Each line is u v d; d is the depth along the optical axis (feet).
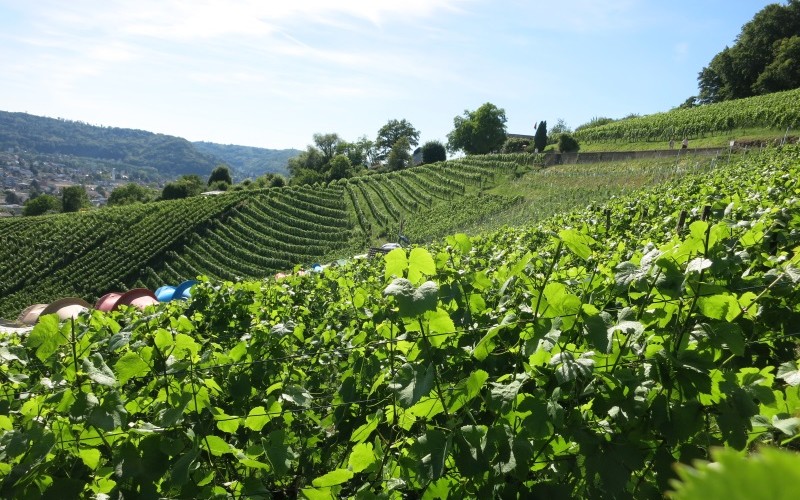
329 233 195.21
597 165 177.06
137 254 177.68
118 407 7.74
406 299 6.98
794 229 13.62
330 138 382.63
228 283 21.72
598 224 30.04
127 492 7.82
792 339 9.44
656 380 7.44
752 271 11.94
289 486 10.97
